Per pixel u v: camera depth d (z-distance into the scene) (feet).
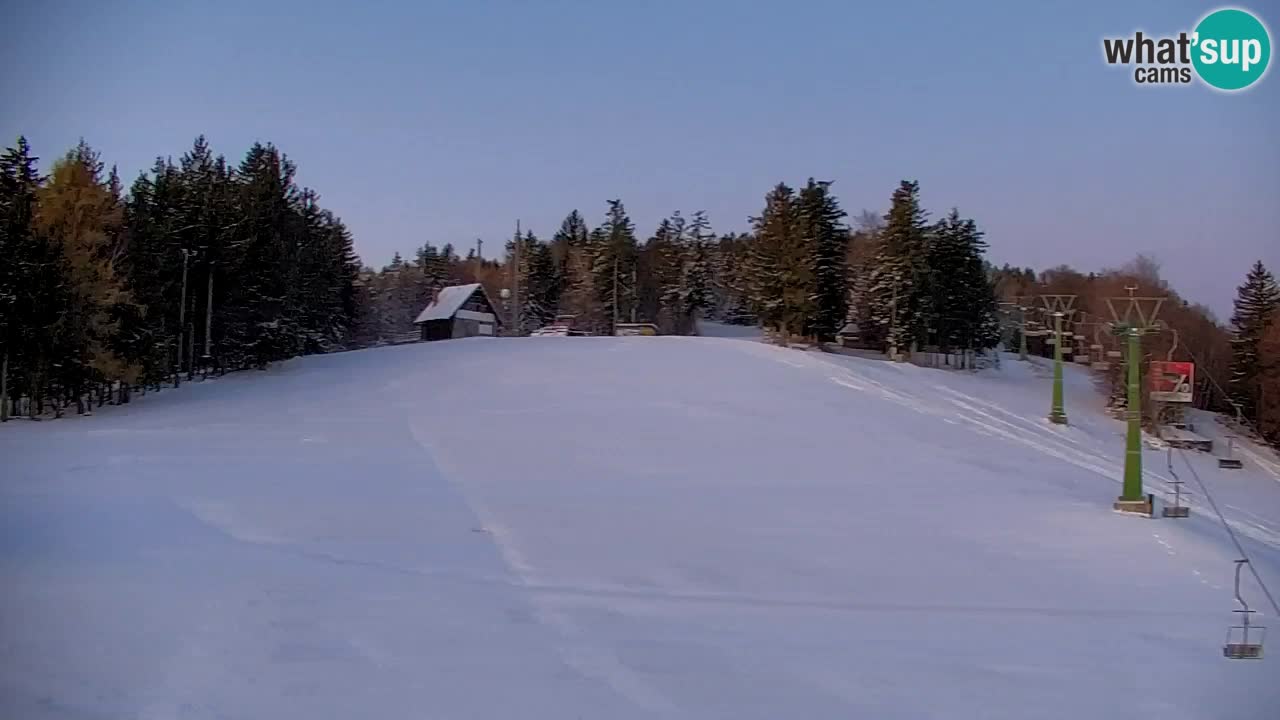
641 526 49.42
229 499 51.57
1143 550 48.39
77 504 48.39
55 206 111.04
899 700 25.31
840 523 52.95
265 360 154.51
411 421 93.40
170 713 21.98
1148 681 27.96
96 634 27.30
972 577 41.29
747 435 89.86
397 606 32.12
